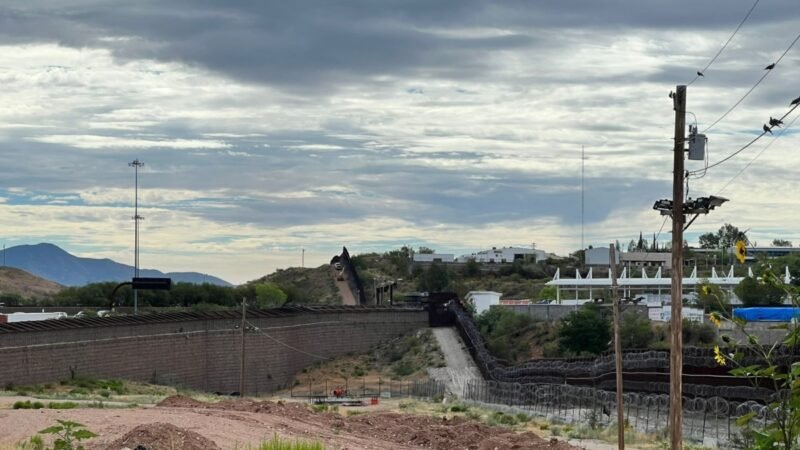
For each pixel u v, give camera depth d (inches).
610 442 2087.8
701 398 2385.6
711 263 6466.5
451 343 5177.2
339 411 2807.6
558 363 3681.1
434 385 4124.0
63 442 1008.2
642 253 7086.6
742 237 628.7
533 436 1911.9
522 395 3289.9
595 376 3250.5
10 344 3051.2
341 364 5113.2
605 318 4507.9
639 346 4200.3
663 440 2101.4
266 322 4618.6
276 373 4660.4
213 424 1720.0
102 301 6245.1
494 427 2164.1
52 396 2785.4
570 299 5974.4
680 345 1332.4
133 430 1386.6
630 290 5423.2
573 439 2153.1
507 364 4306.1
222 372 4296.3
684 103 1326.3
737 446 1722.4
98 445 1385.3
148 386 3609.7
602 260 6648.6
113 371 3577.8
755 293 3467.0
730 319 621.3
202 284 6879.9
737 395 2297.0
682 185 1332.4
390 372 4953.3
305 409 2347.4
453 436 1942.7
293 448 1101.1
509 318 5147.6
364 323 5413.4
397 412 2805.1
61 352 3299.7
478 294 6215.6
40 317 4456.2
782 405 572.4
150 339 3816.4
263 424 1811.0
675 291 1337.4
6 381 3014.3
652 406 2664.9
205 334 4202.8
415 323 5615.2
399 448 1711.4
